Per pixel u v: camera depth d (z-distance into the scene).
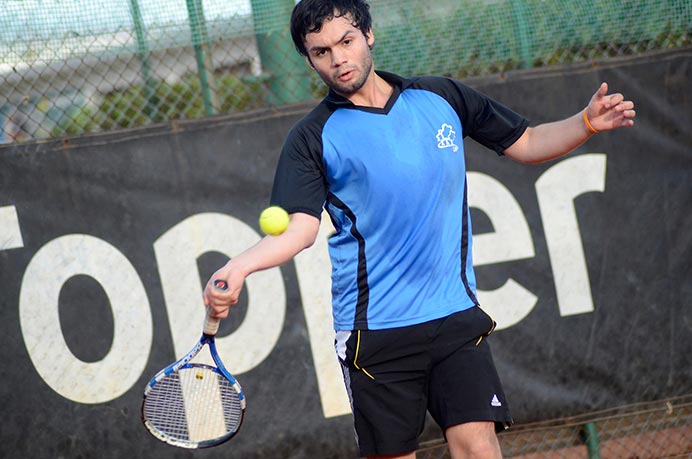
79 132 14.67
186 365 9.66
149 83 14.80
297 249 8.95
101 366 13.82
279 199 9.27
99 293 13.87
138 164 14.08
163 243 14.09
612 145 15.61
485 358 9.64
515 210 15.19
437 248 9.39
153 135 14.13
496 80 15.38
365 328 9.53
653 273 15.58
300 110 14.66
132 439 13.87
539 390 14.98
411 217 9.25
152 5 14.68
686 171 15.87
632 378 15.36
